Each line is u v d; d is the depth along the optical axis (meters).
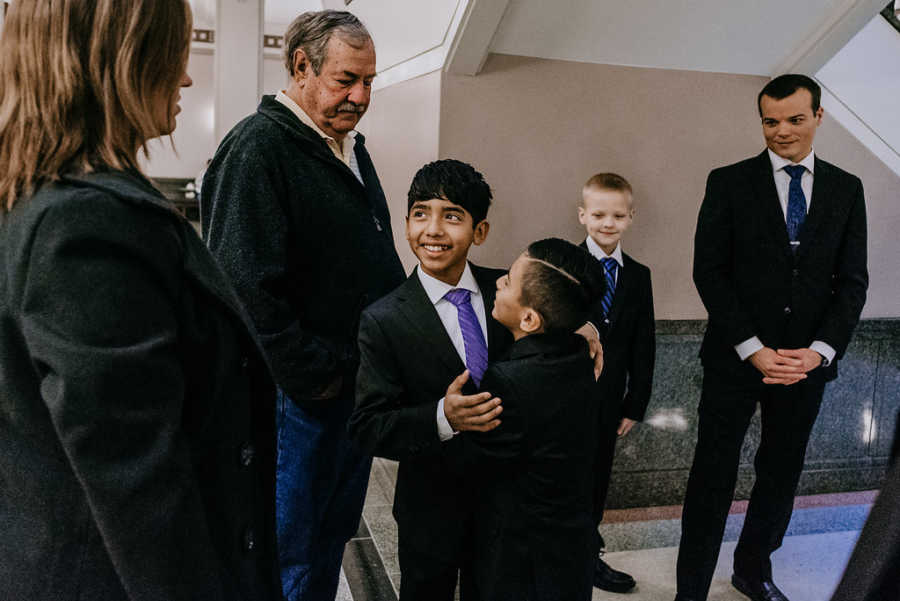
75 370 0.74
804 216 2.13
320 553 1.88
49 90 0.82
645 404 2.26
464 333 1.52
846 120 2.86
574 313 1.39
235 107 7.55
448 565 1.55
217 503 0.97
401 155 2.75
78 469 0.75
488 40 2.27
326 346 1.72
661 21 2.42
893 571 0.62
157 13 0.87
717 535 2.20
